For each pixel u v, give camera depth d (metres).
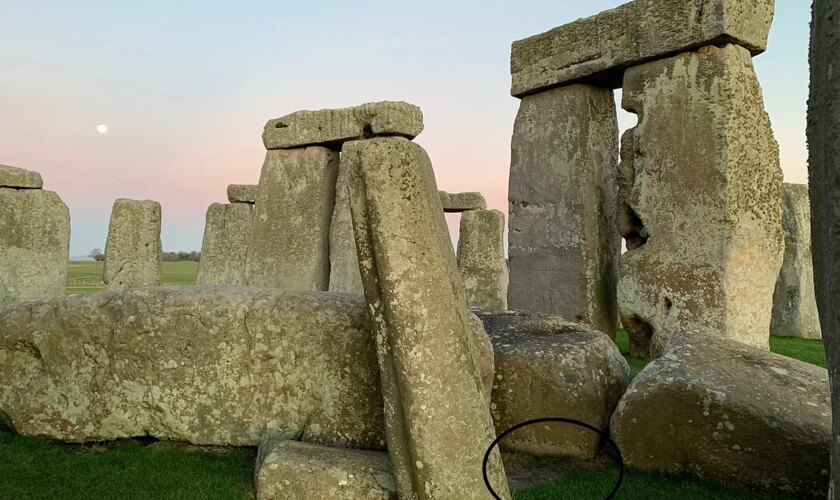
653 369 3.53
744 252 6.32
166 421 3.62
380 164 2.69
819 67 2.16
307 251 8.02
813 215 2.25
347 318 3.55
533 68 8.24
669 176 6.70
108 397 3.68
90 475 3.24
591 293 7.64
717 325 6.22
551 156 8.12
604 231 7.86
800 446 3.03
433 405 2.55
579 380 3.79
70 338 3.74
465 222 13.38
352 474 2.88
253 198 13.34
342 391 3.51
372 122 7.33
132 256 11.23
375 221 2.67
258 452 3.38
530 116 8.39
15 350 3.84
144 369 3.63
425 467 2.52
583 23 7.67
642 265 6.85
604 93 8.08
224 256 13.13
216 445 3.64
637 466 3.46
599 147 7.91
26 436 3.75
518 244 8.42
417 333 2.59
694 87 6.56
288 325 3.57
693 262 6.45
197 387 3.58
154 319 3.63
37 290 9.74
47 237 9.88
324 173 8.08
